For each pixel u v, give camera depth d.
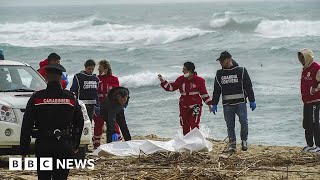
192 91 28.97
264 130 43.66
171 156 24.95
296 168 23.55
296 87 68.75
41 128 15.95
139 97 65.81
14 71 26.47
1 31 198.50
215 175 21.09
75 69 96.00
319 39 119.56
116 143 26.98
